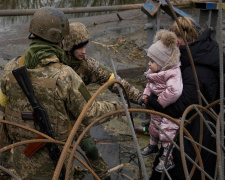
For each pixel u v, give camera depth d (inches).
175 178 79.2
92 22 298.0
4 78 66.7
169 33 76.2
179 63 76.4
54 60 63.1
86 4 426.3
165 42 76.6
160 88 78.2
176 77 74.8
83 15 389.4
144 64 210.8
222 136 43.4
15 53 213.5
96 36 255.4
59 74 62.1
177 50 75.1
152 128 89.3
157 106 79.1
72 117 68.4
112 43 243.1
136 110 51.2
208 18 121.3
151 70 81.7
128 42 246.2
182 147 40.6
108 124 131.3
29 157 64.9
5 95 68.8
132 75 193.3
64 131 64.7
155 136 90.8
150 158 110.5
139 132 124.2
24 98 63.7
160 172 81.9
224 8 119.1
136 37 255.8
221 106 41.3
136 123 132.5
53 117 63.2
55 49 64.5
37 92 62.1
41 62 62.5
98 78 87.4
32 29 64.7
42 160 65.3
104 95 161.5
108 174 90.4
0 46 227.0
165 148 82.3
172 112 76.3
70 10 223.3
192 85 73.5
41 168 65.9
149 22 125.4
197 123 74.4
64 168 64.7
